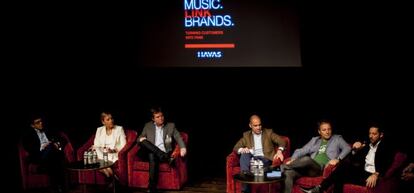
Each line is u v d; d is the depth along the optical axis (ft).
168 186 18.83
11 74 22.88
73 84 23.26
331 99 20.97
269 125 22.21
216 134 23.07
